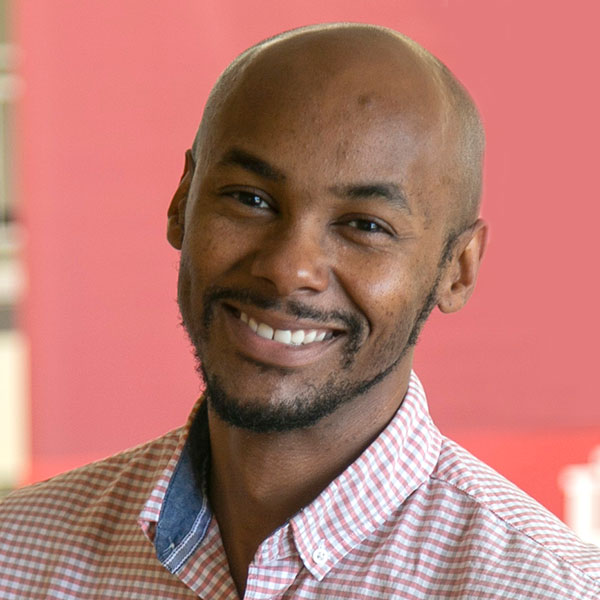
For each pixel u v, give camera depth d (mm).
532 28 3596
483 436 3684
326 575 1814
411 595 1768
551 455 3703
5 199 3850
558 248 3650
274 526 1874
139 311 3752
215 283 1774
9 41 3725
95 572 2014
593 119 3613
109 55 3676
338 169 1691
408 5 3592
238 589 1885
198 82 3684
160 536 1901
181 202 2023
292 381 1762
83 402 3754
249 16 3648
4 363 3865
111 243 3727
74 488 2141
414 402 1926
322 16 3629
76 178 3707
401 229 1740
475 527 1810
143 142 3699
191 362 3773
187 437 1944
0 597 2053
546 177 3629
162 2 3654
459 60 3596
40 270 3727
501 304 3662
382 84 1723
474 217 1901
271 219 1745
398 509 1865
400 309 1774
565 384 3691
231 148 1744
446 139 1778
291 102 1707
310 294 1724
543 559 1751
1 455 3877
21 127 3707
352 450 1863
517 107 3607
